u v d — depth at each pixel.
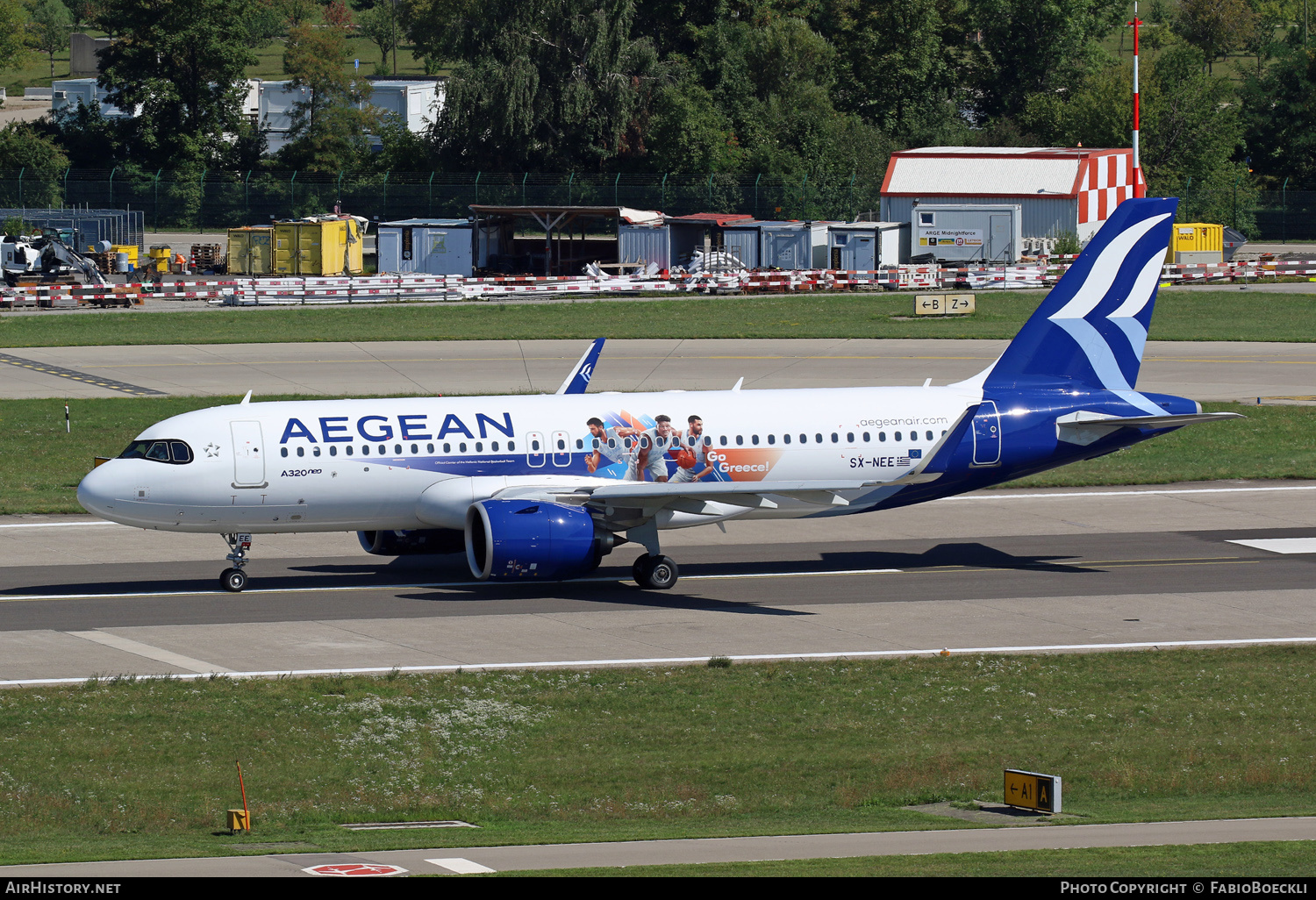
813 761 99.62
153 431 141.25
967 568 155.75
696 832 82.88
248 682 114.00
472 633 129.38
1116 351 157.50
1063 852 73.25
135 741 101.75
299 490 140.38
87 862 73.94
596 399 149.38
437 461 142.88
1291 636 129.38
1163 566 155.75
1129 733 105.69
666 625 133.00
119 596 142.38
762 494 137.50
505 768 98.38
